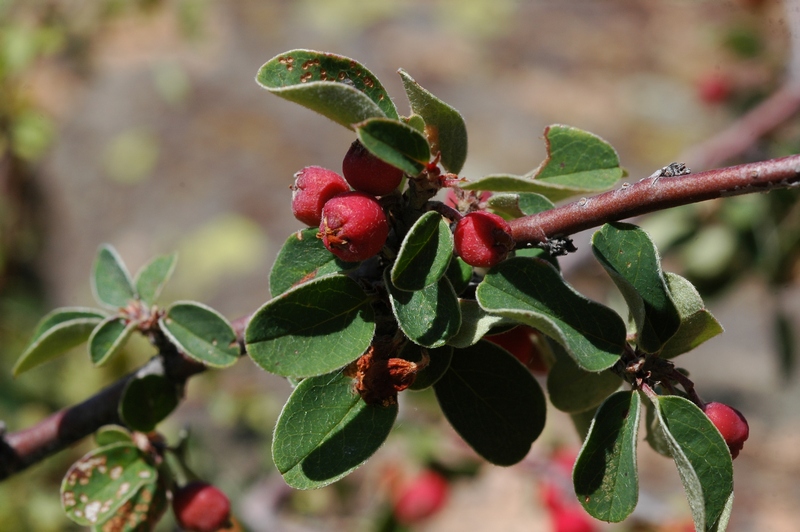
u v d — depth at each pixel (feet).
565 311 0.76
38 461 0.92
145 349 1.82
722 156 1.44
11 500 1.62
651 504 1.35
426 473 1.52
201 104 3.05
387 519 1.51
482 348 0.80
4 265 2.46
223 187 2.82
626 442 0.76
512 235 0.78
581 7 3.81
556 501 1.38
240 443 2.04
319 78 0.77
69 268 2.60
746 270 1.56
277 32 3.40
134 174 2.82
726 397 2.31
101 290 0.91
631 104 3.22
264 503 1.58
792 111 1.43
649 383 0.76
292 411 0.77
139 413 0.87
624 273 0.77
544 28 3.63
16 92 1.90
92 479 0.87
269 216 2.75
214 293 2.56
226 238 2.67
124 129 2.93
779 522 1.98
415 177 0.76
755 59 1.76
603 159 0.81
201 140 2.95
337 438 0.77
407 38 3.44
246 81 3.16
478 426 0.80
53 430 0.92
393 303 0.74
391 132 0.74
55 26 1.99
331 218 0.75
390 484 1.57
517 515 1.98
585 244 1.37
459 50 3.42
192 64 3.18
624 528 1.33
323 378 0.77
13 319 2.26
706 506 0.74
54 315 0.91
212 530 0.88
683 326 0.77
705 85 1.89
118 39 3.22
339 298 0.76
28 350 0.89
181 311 0.85
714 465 0.75
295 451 0.76
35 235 2.62
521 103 3.16
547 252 0.80
